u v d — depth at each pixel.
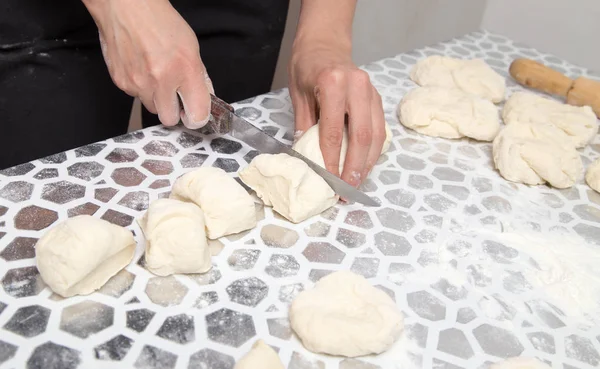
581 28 1.83
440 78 1.25
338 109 0.90
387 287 0.77
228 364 0.65
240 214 0.80
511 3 1.97
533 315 0.77
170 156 0.95
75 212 0.81
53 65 1.14
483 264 0.84
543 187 1.03
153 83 0.89
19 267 0.72
